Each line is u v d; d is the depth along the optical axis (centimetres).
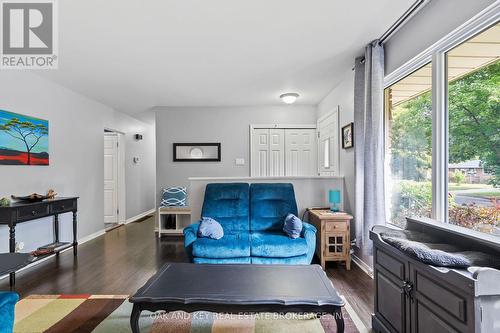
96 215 473
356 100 298
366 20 227
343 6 207
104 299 238
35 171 340
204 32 245
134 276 292
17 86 314
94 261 341
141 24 229
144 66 323
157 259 350
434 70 200
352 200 338
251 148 534
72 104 414
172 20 224
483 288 104
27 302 233
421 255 133
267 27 237
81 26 232
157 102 498
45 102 357
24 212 278
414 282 145
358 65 299
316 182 361
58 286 266
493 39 157
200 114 534
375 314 191
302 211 359
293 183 359
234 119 536
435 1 193
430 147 213
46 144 356
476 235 142
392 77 258
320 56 300
